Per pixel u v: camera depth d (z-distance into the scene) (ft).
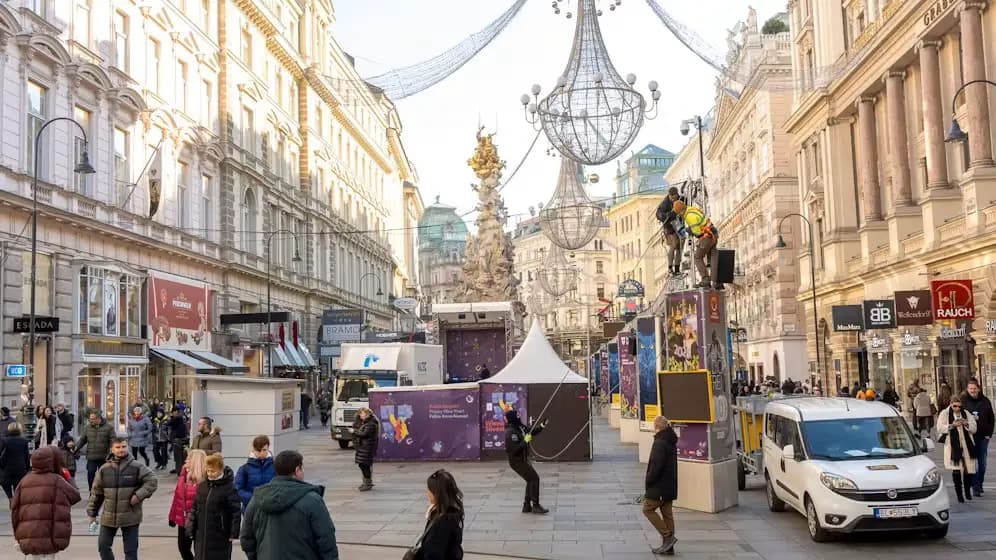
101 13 105.09
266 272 161.89
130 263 111.04
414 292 347.56
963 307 86.48
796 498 43.50
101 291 102.01
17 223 86.53
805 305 166.61
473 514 51.42
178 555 40.40
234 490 29.99
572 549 40.86
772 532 43.60
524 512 51.34
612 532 44.93
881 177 132.36
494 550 40.75
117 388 104.88
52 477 30.81
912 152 118.93
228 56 145.38
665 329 54.03
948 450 50.65
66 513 30.81
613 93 49.96
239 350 146.61
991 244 84.84
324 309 206.18
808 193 156.66
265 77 171.22
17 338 85.46
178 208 126.11
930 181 103.81
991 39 91.71
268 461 33.37
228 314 136.05
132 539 33.65
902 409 115.44
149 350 113.60
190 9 133.59
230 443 62.13
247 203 157.99
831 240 143.13
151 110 115.85
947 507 39.58
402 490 63.52
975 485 52.60
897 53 114.62
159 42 121.49
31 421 75.66
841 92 139.44
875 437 43.52
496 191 187.32
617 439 103.50
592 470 72.90
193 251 128.26
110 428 58.80
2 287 83.41
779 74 183.42
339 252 225.97
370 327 258.98
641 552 39.93
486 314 128.36
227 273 143.43
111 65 106.32
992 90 92.12
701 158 105.91
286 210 179.11
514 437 51.08
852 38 138.51
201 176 135.64
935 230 100.78
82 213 97.86
